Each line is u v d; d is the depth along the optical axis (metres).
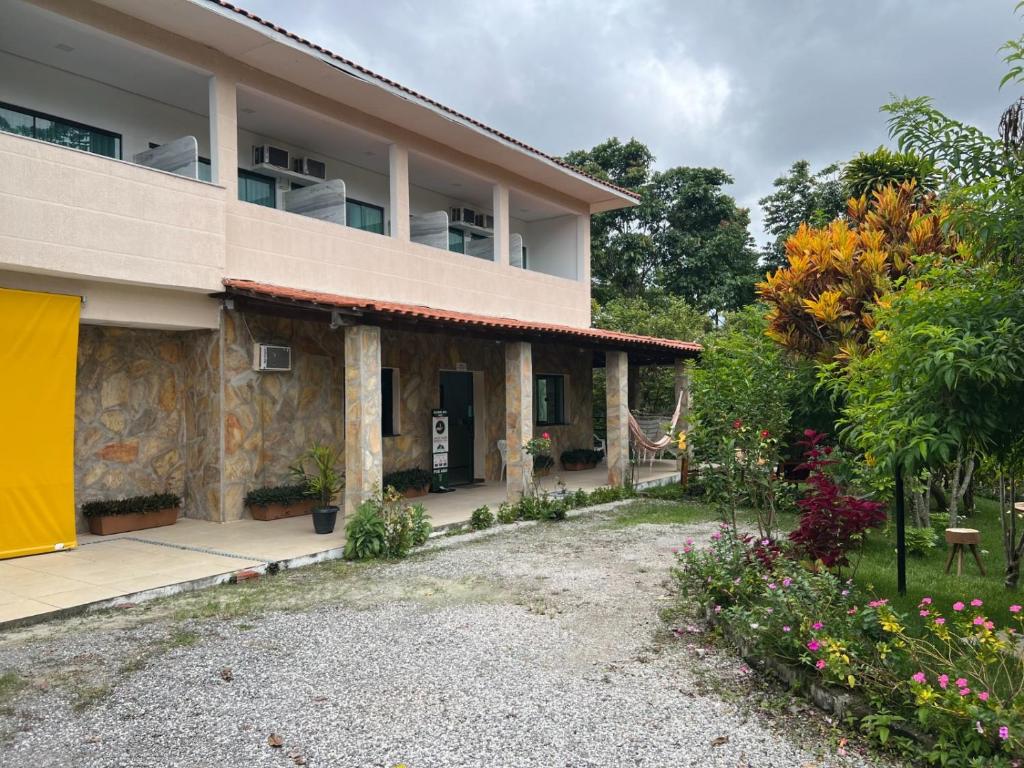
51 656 4.73
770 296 10.32
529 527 9.70
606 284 27.50
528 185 14.52
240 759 3.39
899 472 5.78
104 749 3.49
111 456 8.86
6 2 7.25
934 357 3.97
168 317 8.63
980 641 3.65
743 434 7.05
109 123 9.34
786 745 3.51
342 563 7.53
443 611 5.76
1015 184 4.11
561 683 4.27
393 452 11.93
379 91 10.32
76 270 7.41
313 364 10.45
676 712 3.87
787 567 4.99
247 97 9.77
